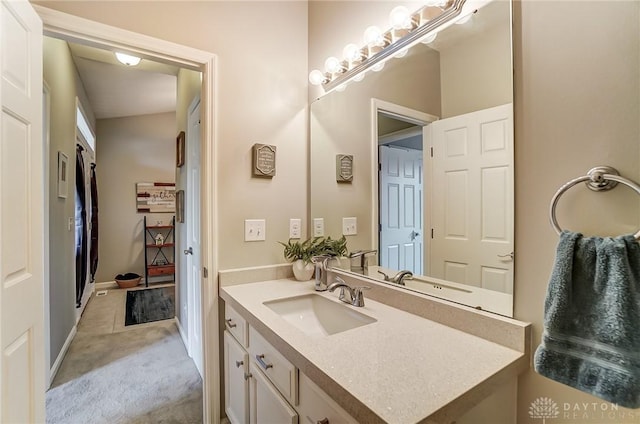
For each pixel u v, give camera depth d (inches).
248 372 52.1
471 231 41.8
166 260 205.5
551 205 32.5
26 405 44.7
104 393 78.6
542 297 34.3
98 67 123.7
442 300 44.8
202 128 64.1
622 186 28.9
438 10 44.6
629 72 28.4
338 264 66.6
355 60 60.7
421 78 48.7
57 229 93.4
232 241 65.6
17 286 42.3
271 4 70.9
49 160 85.0
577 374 27.7
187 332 102.8
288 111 72.9
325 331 55.9
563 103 32.7
